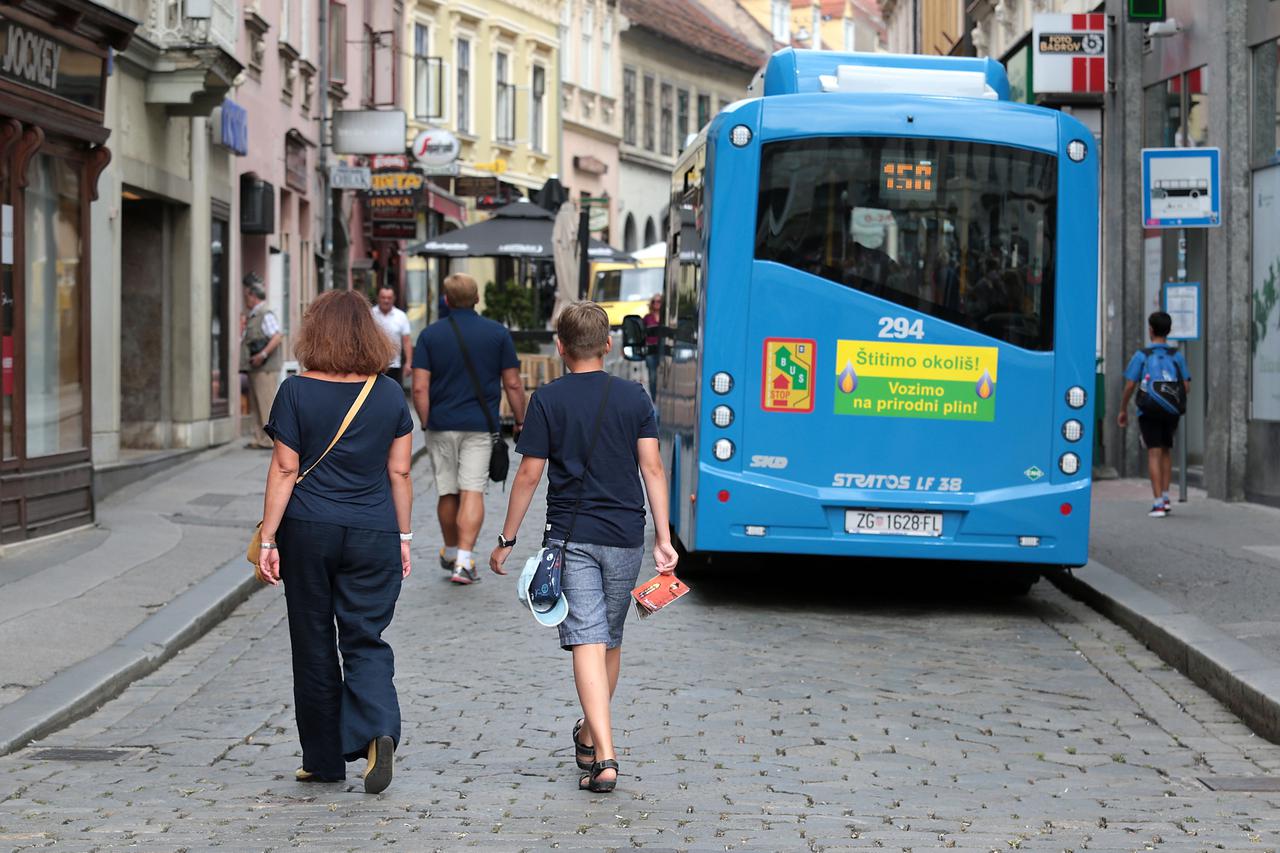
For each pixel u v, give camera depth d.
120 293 30.30
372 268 58.09
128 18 22.59
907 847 9.12
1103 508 26.00
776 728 12.19
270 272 42.62
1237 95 26.62
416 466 34.94
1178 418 24.59
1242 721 12.85
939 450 17.42
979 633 16.67
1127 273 31.92
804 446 17.42
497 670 14.42
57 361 21.98
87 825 9.60
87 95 22.20
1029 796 10.45
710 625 16.81
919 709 12.98
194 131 33.00
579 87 85.44
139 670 14.43
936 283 17.39
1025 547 17.48
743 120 17.41
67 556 20.02
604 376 10.60
